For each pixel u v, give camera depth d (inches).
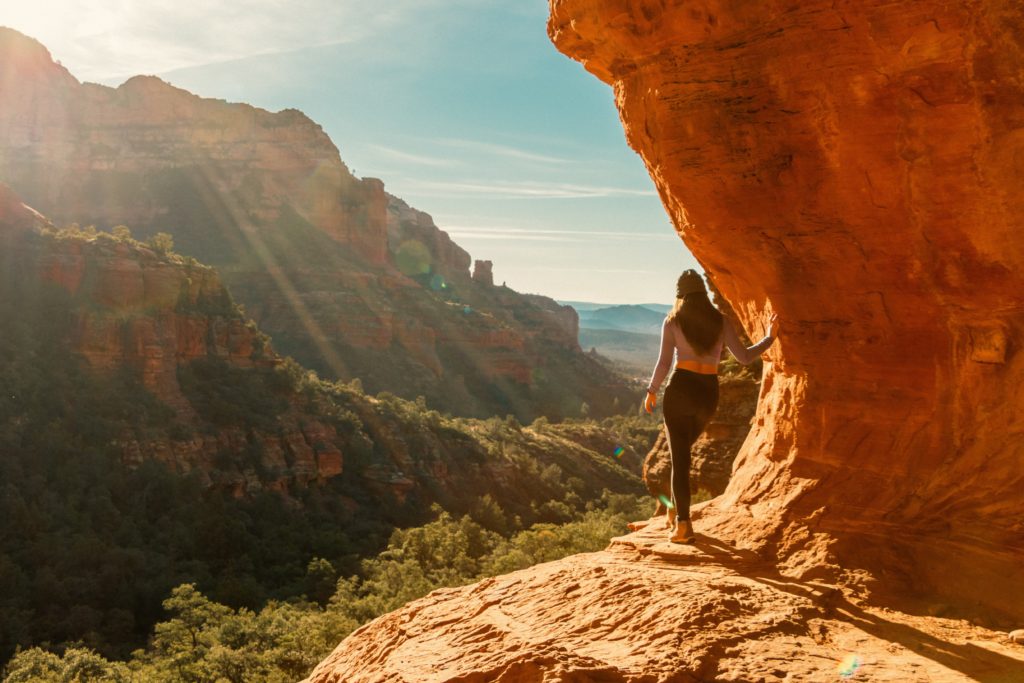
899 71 173.6
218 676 1270.9
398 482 3474.4
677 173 223.3
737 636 140.1
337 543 2733.8
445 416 4628.4
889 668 127.0
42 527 2349.9
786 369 227.9
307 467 3395.7
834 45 180.4
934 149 175.5
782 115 196.4
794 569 180.7
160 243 4237.2
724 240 229.8
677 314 207.9
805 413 217.9
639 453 5044.3
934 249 185.5
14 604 1900.8
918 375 196.5
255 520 2940.5
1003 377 179.5
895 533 180.2
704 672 128.0
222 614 1587.1
